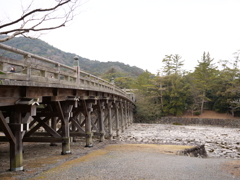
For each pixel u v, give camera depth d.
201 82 47.38
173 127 35.75
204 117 45.53
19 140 6.96
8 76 5.50
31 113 6.67
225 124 39.78
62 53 88.44
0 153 11.41
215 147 17.62
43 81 7.34
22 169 7.14
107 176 6.80
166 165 8.70
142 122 47.34
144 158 10.31
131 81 67.62
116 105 22.88
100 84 15.50
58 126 26.55
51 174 7.00
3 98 5.75
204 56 51.06
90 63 129.88
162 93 50.81
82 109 13.34
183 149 13.63
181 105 48.22
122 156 10.77
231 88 40.81
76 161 9.26
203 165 9.09
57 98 8.97
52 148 13.41
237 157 14.15
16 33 4.89
